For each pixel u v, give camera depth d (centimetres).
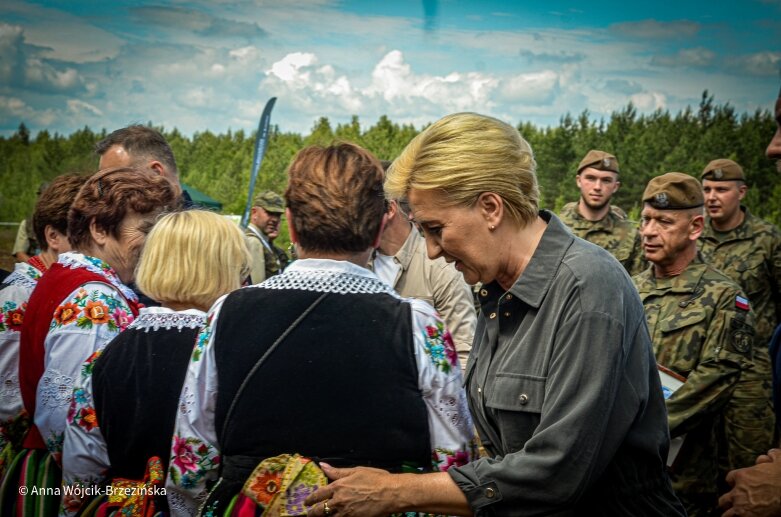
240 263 198
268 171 2550
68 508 187
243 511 154
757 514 155
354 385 155
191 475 169
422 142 157
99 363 185
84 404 185
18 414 224
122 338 187
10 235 1783
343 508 148
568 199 2411
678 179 297
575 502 144
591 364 144
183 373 179
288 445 156
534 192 159
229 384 159
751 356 279
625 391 148
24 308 231
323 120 2719
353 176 167
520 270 159
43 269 247
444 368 159
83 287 206
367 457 155
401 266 305
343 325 158
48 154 3016
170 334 184
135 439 178
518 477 144
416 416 156
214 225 194
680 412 271
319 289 162
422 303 165
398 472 157
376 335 158
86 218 222
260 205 723
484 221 154
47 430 197
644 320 157
